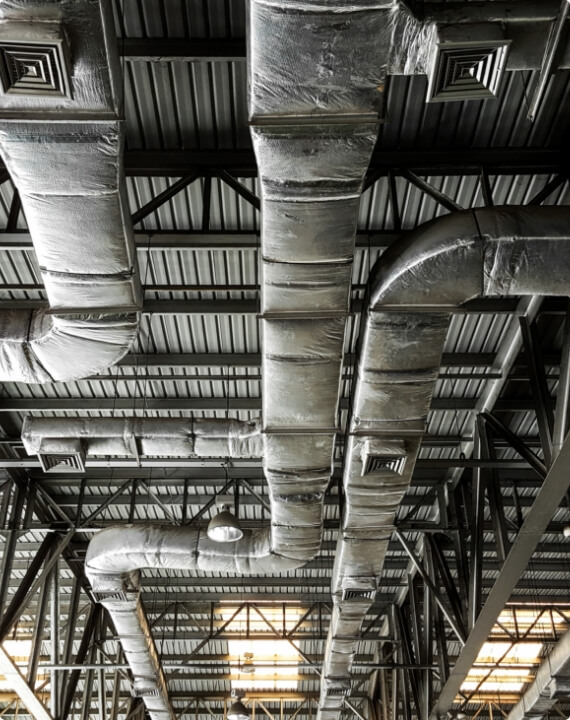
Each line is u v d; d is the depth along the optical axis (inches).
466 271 324.8
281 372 372.8
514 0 232.4
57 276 320.2
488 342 543.8
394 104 379.9
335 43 230.1
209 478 707.4
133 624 671.1
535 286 329.7
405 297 337.1
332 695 825.5
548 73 240.8
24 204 287.4
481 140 404.5
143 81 364.2
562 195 429.1
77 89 242.2
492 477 565.3
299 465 454.3
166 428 486.9
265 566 581.3
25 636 984.9
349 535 543.2
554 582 917.8
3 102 246.4
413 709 1040.8
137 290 338.3
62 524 691.4
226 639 854.5
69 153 264.5
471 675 1056.2
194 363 543.8
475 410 592.7
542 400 453.1
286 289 326.0
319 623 881.5
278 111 252.5
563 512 744.3
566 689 742.5
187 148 405.4
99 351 366.6
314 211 289.0
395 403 402.3
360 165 272.7
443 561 713.0
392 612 925.2
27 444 483.5
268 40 229.0
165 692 849.5
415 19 227.3
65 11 218.1
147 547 572.1
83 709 829.8
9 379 388.5
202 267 477.4
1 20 220.1
